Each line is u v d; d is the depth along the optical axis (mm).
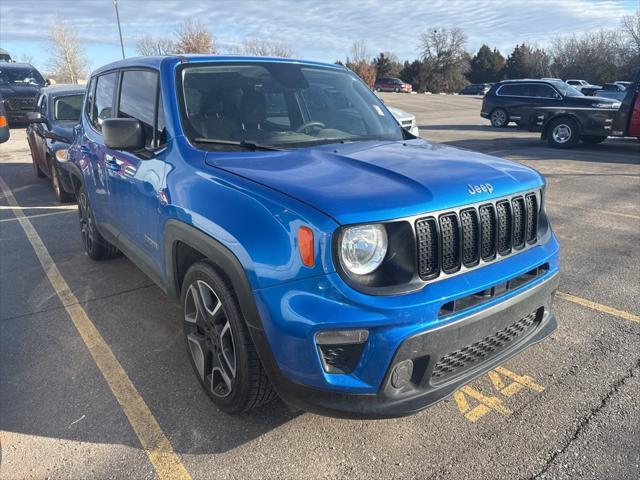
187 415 2752
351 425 2656
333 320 2037
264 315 2197
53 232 6277
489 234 2432
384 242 2125
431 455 2441
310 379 2135
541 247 2730
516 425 2637
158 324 3814
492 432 2590
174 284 3033
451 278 2256
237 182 2445
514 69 84438
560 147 12906
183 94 3166
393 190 2223
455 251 2281
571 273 4625
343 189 2217
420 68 84500
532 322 2736
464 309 2254
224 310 2496
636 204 7125
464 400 2852
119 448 2520
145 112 3436
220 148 2928
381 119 3795
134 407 2828
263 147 2945
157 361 3299
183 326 2959
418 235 2158
